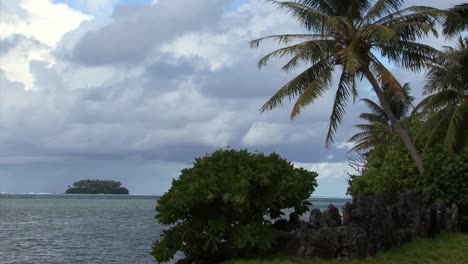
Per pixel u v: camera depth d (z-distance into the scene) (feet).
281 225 42.63
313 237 37.42
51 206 421.59
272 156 41.60
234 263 36.32
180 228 38.37
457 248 43.65
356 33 82.33
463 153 62.18
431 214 50.47
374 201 40.55
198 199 36.68
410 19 82.58
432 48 81.15
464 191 59.21
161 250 38.45
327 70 83.76
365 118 151.02
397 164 84.48
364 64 81.66
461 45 81.30
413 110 107.34
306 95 80.64
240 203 35.68
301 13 84.43
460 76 82.74
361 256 37.22
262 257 37.70
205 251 38.52
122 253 100.22
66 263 87.25
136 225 189.06
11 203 502.38
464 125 83.92
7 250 106.42
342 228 38.01
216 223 37.17
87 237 136.36
